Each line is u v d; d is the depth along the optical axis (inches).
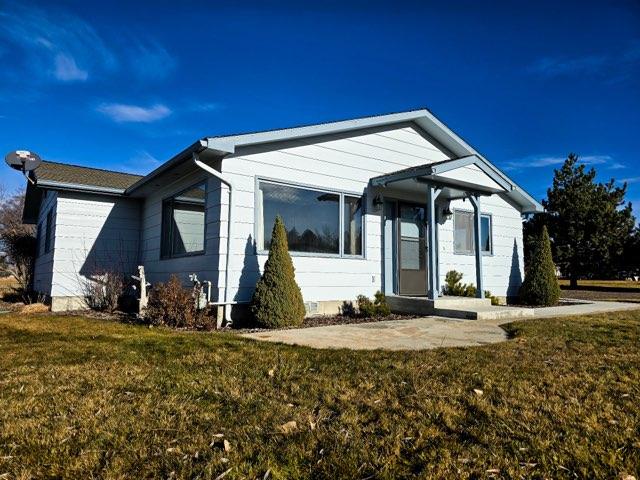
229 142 271.0
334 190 333.1
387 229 374.3
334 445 94.4
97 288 379.6
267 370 149.7
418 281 389.7
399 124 379.6
